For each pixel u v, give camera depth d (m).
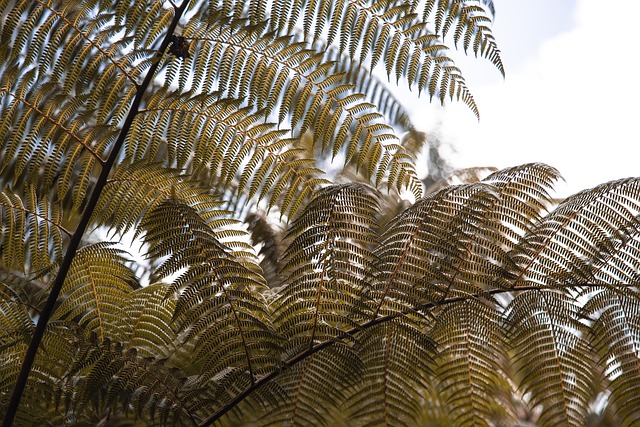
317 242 2.91
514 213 2.97
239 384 2.90
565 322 2.96
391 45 3.13
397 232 3.00
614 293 2.94
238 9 3.10
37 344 2.77
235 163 3.09
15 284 2.99
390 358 2.95
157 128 3.05
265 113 3.10
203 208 3.11
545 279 2.96
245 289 2.97
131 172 3.03
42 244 3.01
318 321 2.93
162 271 2.87
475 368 2.99
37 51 3.01
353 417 2.95
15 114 2.97
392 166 3.12
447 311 2.97
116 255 3.05
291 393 2.95
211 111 3.05
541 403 2.96
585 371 2.95
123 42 3.05
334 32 3.13
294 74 3.12
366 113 3.11
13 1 3.21
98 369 2.79
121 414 3.02
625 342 2.92
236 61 3.10
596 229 2.96
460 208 2.97
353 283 2.94
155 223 2.89
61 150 3.00
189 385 2.88
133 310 3.18
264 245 3.74
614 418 3.12
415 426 3.12
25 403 2.87
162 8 3.08
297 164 3.11
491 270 2.95
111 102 3.02
